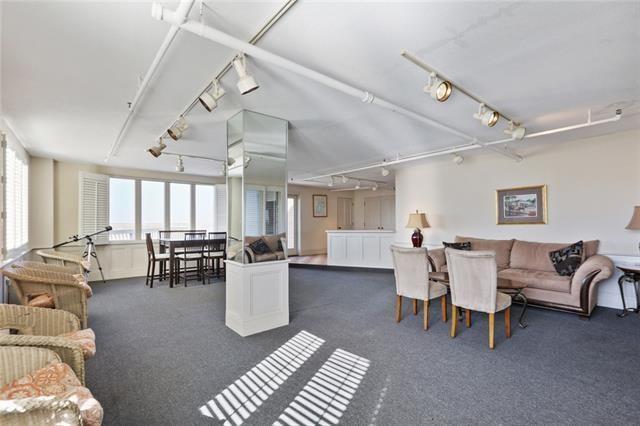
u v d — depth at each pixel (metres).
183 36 1.83
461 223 5.70
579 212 4.41
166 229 6.84
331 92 2.71
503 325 3.39
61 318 2.00
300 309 4.01
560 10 1.67
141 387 2.15
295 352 2.69
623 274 3.83
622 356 2.60
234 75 2.36
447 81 2.45
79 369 1.56
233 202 3.30
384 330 3.24
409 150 4.92
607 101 2.96
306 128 3.77
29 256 4.75
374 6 1.61
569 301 3.66
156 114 3.15
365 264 6.99
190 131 3.80
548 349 2.75
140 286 5.49
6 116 3.16
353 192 11.26
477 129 3.83
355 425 1.75
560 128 3.73
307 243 9.73
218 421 1.79
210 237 7.05
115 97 2.73
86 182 5.59
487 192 5.36
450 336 3.08
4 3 1.53
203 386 2.16
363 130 3.86
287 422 1.78
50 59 2.09
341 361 2.52
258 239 3.23
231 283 3.30
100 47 1.96
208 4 1.57
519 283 3.20
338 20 1.72
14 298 3.90
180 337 3.05
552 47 2.04
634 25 1.80
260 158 3.25
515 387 2.14
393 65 2.25
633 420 1.79
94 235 5.67
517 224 5.00
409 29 1.82
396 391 2.09
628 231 4.02
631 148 3.99
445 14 1.69
